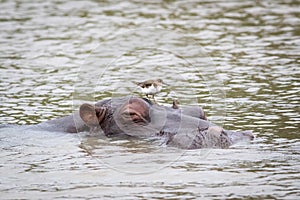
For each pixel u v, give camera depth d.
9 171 17.98
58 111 24.73
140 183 16.88
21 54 35.88
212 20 44.00
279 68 31.22
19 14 47.69
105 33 40.84
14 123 23.03
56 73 31.50
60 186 16.73
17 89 28.45
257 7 48.22
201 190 16.19
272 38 38.31
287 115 23.34
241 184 16.55
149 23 43.22
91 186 16.70
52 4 51.19
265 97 26.03
